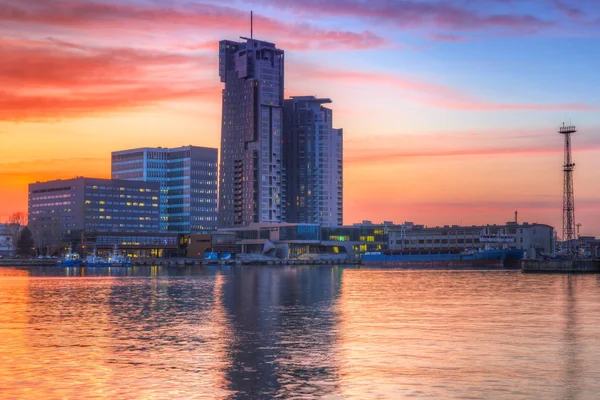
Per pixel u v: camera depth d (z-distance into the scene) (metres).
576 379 53.75
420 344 69.69
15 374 55.94
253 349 67.06
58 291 152.00
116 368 58.19
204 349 67.19
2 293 145.00
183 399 48.47
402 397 48.72
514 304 112.44
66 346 69.12
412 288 158.62
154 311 103.50
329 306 111.19
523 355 63.38
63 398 48.66
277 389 50.97
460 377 54.53
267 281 198.62
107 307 110.50
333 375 55.41
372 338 73.81
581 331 78.62
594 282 178.50
